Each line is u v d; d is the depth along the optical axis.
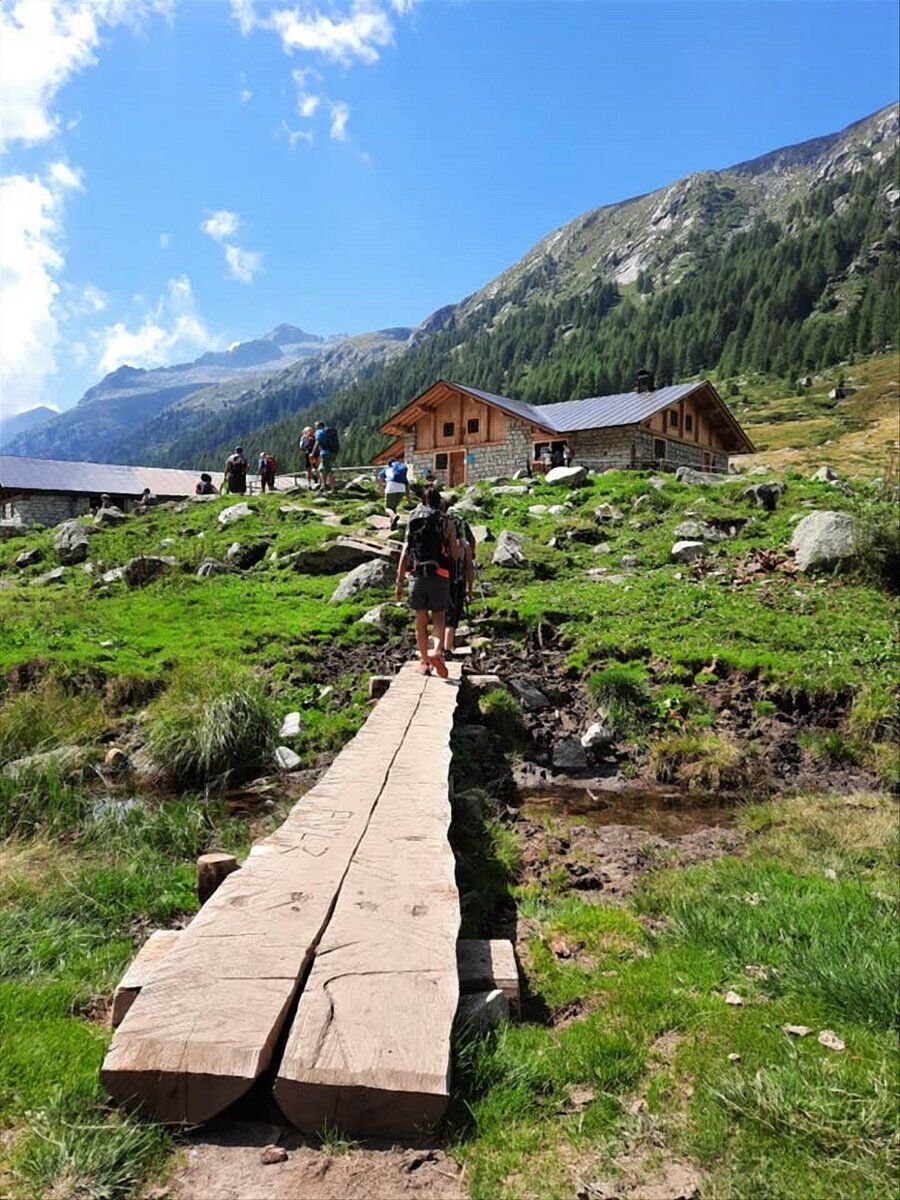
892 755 8.43
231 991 3.00
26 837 6.64
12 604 14.27
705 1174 2.61
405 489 21.62
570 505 20.20
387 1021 2.87
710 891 5.29
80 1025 3.54
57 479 46.72
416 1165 2.55
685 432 39.88
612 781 8.57
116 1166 2.51
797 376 146.75
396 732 7.50
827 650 10.58
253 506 22.27
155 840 6.38
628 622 12.08
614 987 3.93
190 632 12.54
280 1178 2.47
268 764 8.55
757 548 15.02
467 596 12.04
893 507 15.07
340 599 13.93
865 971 3.77
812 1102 2.88
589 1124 2.84
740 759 8.48
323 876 4.15
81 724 9.37
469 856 6.01
